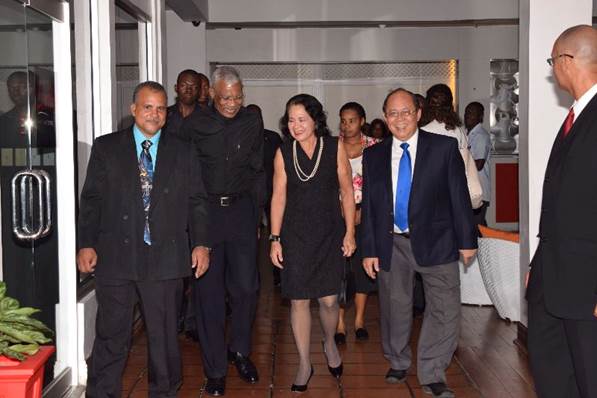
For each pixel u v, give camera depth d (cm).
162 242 405
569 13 556
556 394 348
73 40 498
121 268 400
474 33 1223
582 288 317
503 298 662
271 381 505
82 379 495
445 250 452
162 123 407
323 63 1255
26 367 293
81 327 494
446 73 1260
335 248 465
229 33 1220
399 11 1141
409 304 481
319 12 1145
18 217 408
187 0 988
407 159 456
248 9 1148
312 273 459
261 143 483
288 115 455
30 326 309
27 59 429
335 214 465
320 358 560
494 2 1135
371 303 757
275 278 847
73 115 493
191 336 612
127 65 654
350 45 1229
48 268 462
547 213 333
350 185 467
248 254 488
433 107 536
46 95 460
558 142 334
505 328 645
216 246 476
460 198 449
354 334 626
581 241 317
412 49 1230
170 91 1178
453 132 530
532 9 557
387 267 465
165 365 417
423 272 457
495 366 536
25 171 405
